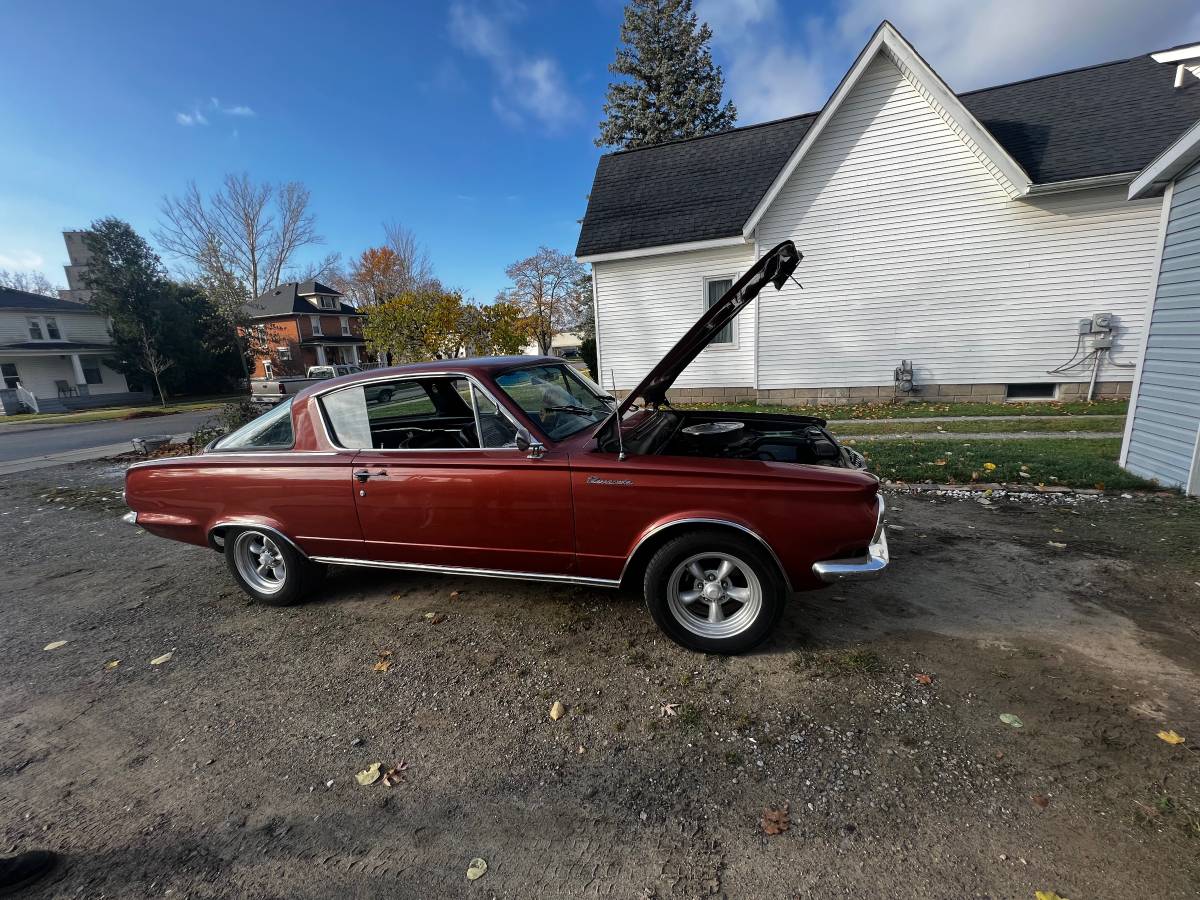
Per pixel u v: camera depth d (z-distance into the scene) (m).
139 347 31.94
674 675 2.83
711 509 2.78
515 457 3.10
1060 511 4.81
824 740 2.32
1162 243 5.17
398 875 1.82
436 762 2.33
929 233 10.38
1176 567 3.66
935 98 9.74
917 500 5.32
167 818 2.11
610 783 2.17
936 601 3.40
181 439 12.38
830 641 3.04
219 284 36.78
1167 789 1.98
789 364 11.78
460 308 20.94
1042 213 9.70
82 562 5.03
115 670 3.18
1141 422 5.50
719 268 12.16
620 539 2.96
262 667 3.13
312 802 2.15
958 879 1.69
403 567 3.47
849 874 1.73
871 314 11.02
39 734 2.64
